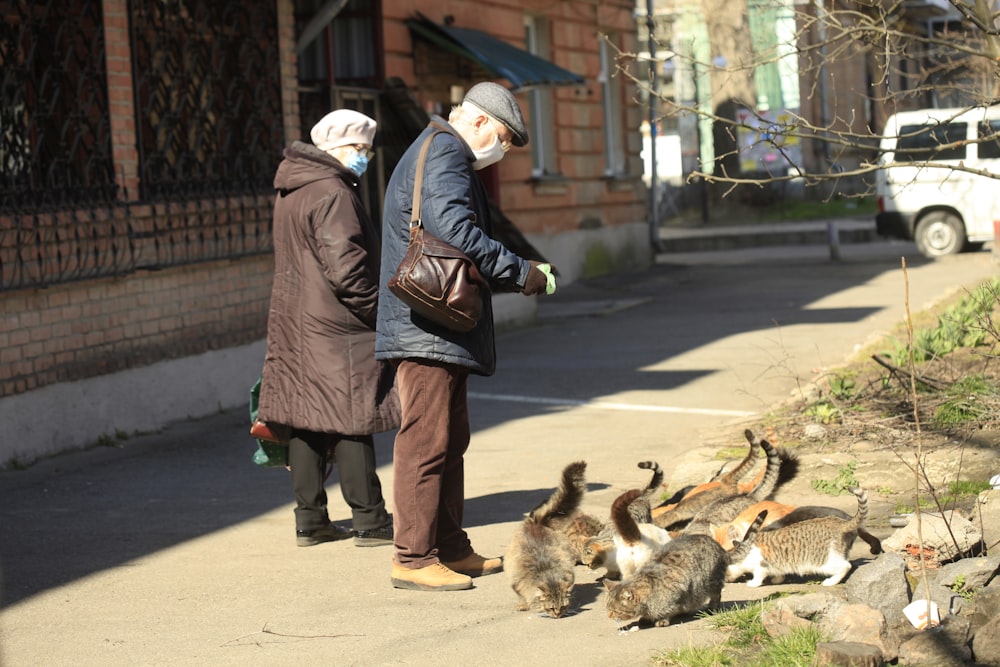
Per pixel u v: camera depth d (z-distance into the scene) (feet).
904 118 86.07
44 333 34.37
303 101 53.11
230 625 20.04
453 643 18.63
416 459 21.48
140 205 38.04
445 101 64.39
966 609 17.94
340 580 22.47
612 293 74.84
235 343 42.34
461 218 20.72
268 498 29.43
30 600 21.81
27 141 34.88
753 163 136.15
